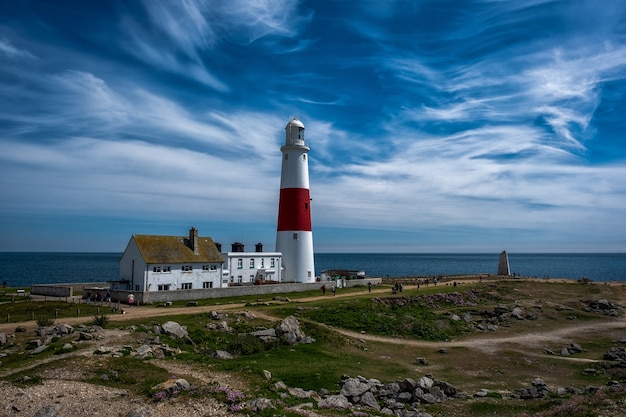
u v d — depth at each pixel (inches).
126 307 1898.4
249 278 2797.7
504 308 2365.9
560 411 879.1
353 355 1461.6
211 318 1657.2
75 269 7411.4
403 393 1088.2
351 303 2151.8
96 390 839.7
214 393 821.2
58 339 1211.2
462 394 1115.3
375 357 1476.4
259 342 1457.9
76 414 731.4
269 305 2069.4
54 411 719.1
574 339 1908.2
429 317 2107.5
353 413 841.5
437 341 1803.6
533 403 1035.3
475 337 1911.9
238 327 1589.6
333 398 950.4
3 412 727.7
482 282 3378.4
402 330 1871.3
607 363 1461.6
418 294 2586.1
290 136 2989.7
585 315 2401.6
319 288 2819.9
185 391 832.9
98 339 1194.6
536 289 3157.0
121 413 740.0
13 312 1723.7
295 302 2190.0
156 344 1210.0
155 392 816.3
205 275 2474.2
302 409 822.5
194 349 1317.7
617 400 881.5
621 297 2938.0
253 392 876.6
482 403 1043.3
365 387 1058.1
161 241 2388.0
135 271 2281.0
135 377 921.5
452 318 2117.4
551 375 1371.8
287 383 1097.4
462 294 2736.2
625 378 1300.4
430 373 1353.3
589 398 943.7
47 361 1005.2
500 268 4426.7
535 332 2042.3
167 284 2303.2
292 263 2923.2
